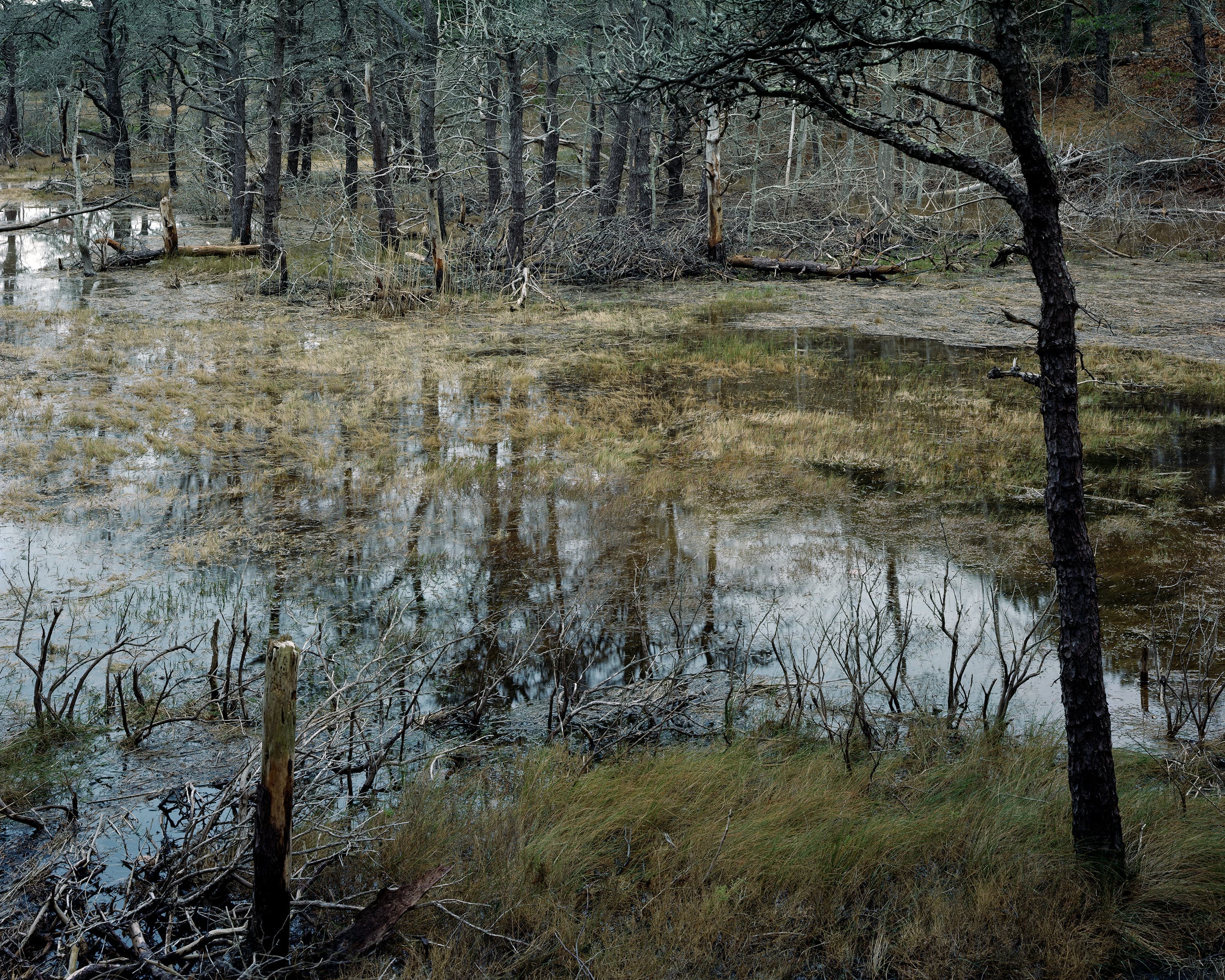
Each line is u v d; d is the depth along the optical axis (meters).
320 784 5.66
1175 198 32.19
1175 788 5.50
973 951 4.29
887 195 29.12
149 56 37.16
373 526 9.83
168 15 31.95
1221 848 4.83
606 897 4.61
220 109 32.12
